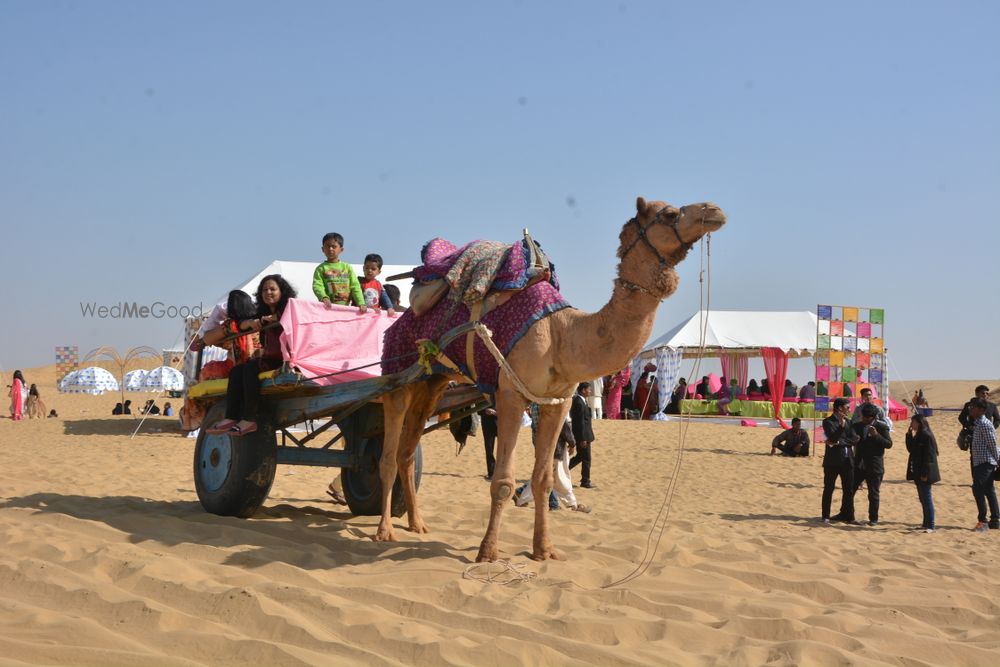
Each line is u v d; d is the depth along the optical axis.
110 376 46.72
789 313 33.41
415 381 7.70
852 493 12.52
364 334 8.56
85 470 13.90
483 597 5.71
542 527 7.14
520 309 6.84
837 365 22.56
